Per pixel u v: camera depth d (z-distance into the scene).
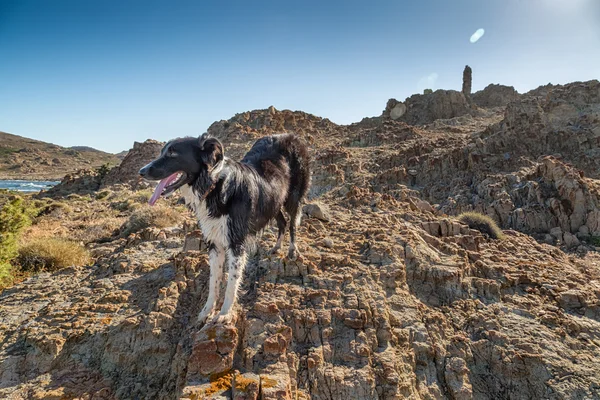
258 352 1.17
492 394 1.26
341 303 1.39
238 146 8.52
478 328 1.45
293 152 1.55
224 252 1.26
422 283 1.64
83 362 1.25
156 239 2.31
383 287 1.53
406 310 1.44
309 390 1.11
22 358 1.24
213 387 1.03
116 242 3.30
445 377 1.26
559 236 3.91
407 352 1.28
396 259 1.67
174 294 1.47
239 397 0.98
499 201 4.38
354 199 2.95
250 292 1.45
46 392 1.12
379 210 2.72
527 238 3.13
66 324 1.36
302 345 1.25
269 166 1.37
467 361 1.33
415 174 5.60
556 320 1.51
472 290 1.66
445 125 9.87
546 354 1.33
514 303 1.63
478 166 5.49
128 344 1.29
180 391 1.11
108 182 10.72
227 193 1.14
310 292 1.42
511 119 6.44
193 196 1.13
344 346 1.24
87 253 2.88
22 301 1.63
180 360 1.19
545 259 2.38
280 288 1.45
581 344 1.41
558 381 1.25
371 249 1.75
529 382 1.27
